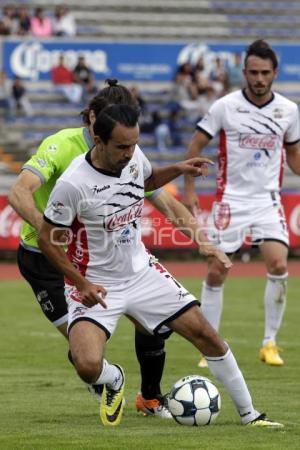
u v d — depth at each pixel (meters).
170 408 23.48
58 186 21.52
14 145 92.12
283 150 36.12
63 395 28.75
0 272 73.69
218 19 106.81
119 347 39.72
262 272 74.38
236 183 35.84
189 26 105.81
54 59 93.94
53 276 27.06
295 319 49.16
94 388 24.33
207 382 23.69
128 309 22.75
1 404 27.16
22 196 23.83
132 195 21.97
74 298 22.55
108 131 20.39
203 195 75.50
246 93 35.59
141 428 23.03
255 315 50.53
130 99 22.03
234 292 61.44
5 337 42.69
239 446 20.45
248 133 35.41
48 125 93.94
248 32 106.38
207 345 22.61
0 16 96.56
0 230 77.06
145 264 22.81
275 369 34.00
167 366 34.56
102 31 102.38
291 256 84.75
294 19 108.44
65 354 37.81
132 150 20.75
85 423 23.95
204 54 96.12
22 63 93.50
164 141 93.62
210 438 21.42
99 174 21.55
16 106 92.81
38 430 22.81
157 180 22.78
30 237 26.92
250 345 40.12
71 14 102.50
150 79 95.94
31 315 50.53
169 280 22.80
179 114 95.06
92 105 22.17
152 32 104.31
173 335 43.81
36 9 96.69
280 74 98.25
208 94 95.50
